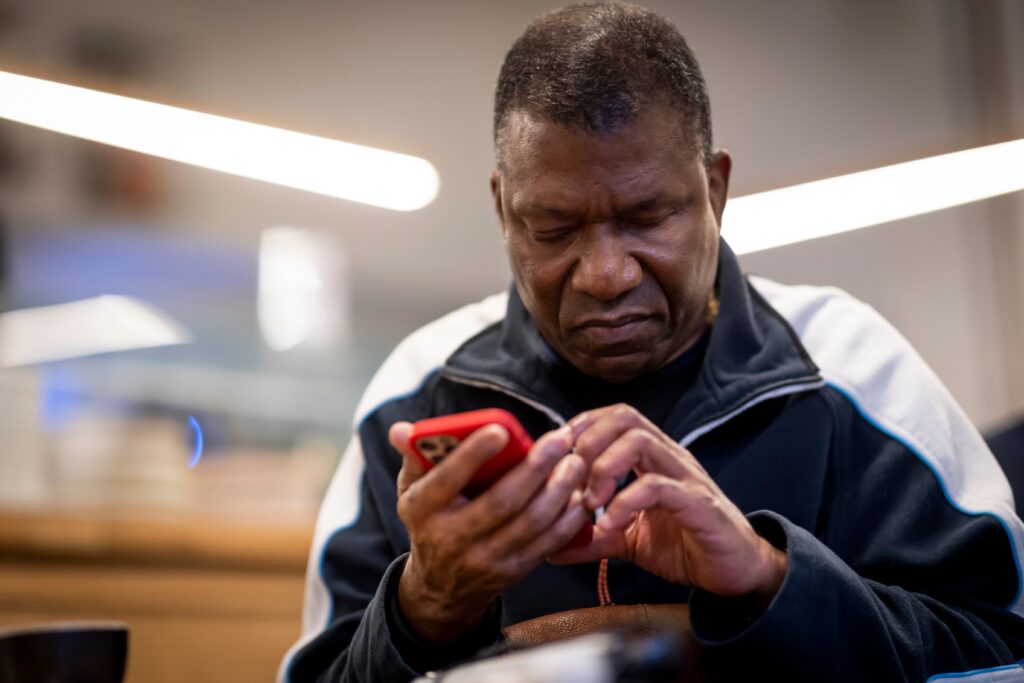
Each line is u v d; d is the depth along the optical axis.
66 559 2.62
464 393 1.54
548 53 1.29
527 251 1.31
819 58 5.30
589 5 1.37
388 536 1.48
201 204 4.99
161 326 4.09
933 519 1.35
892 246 5.09
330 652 1.38
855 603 1.12
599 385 1.45
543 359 1.47
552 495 1.04
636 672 0.82
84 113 2.92
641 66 1.26
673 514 1.08
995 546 1.32
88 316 4.06
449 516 1.05
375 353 5.16
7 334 3.81
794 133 5.26
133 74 4.93
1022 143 2.85
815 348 1.50
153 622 2.66
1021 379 4.81
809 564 1.10
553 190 1.25
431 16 5.64
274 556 2.73
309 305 4.40
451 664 1.15
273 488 2.96
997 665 1.21
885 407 1.44
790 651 1.08
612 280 1.24
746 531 1.11
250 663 2.71
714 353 1.43
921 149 2.93
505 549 1.05
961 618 1.24
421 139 5.52
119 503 2.87
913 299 5.04
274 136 3.09
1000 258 4.90
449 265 5.52
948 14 5.08
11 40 4.73
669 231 1.27
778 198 3.05
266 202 5.15
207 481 3.01
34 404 2.83
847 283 5.09
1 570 2.59
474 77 5.66
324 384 4.40
